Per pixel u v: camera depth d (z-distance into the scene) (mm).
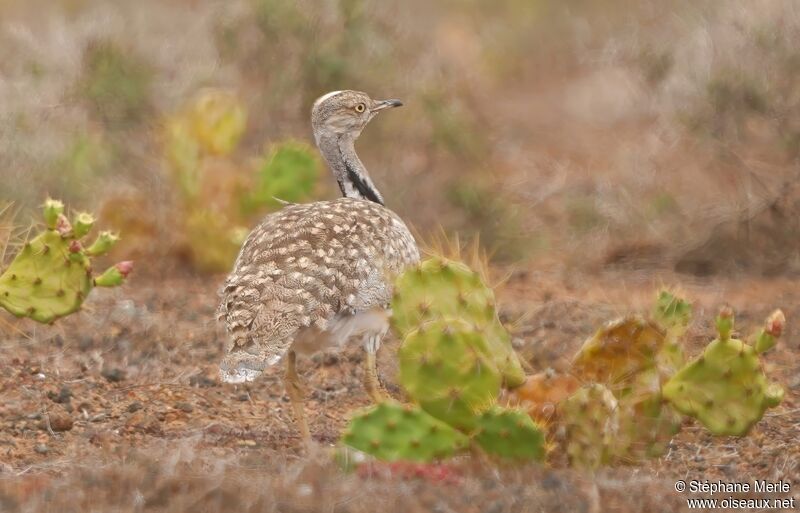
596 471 7934
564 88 23875
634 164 16516
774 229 14953
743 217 14969
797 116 14969
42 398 9969
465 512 7289
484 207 15820
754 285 14258
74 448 8914
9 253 11867
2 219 13336
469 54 23375
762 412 8180
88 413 9852
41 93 15516
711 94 15273
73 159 14812
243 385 10719
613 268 15125
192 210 14539
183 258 14648
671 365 8523
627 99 20406
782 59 15109
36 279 9625
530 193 17578
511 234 15664
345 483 7660
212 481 7598
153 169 15148
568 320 12547
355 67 16406
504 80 24672
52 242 9656
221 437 9484
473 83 20234
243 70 16609
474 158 16875
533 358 11227
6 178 13969
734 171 15219
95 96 15750
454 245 13117
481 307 8055
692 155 15750
